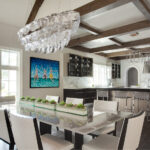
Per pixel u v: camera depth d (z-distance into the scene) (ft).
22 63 14.60
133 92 16.92
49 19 7.85
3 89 13.53
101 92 18.79
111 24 13.53
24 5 12.84
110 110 8.73
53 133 11.20
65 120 6.21
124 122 4.66
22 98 10.80
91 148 5.73
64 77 19.63
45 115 7.05
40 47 9.55
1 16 12.69
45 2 12.92
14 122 5.41
